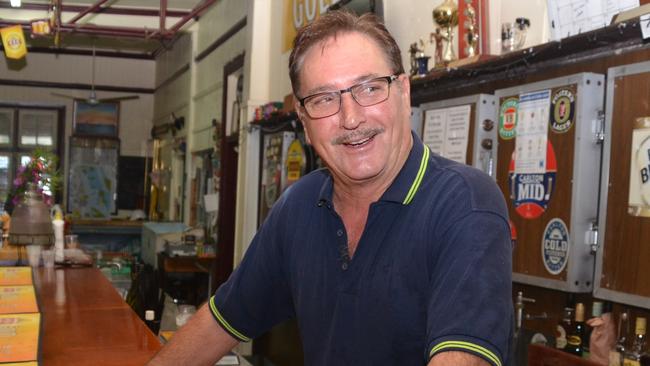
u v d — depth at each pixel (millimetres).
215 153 8078
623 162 2066
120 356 2049
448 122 2828
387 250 1213
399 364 1219
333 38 1222
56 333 2324
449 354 955
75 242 4910
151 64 12891
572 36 2176
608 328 2154
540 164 2352
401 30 3842
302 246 1375
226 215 7324
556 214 2271
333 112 1226
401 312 1193
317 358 1352
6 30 8406
